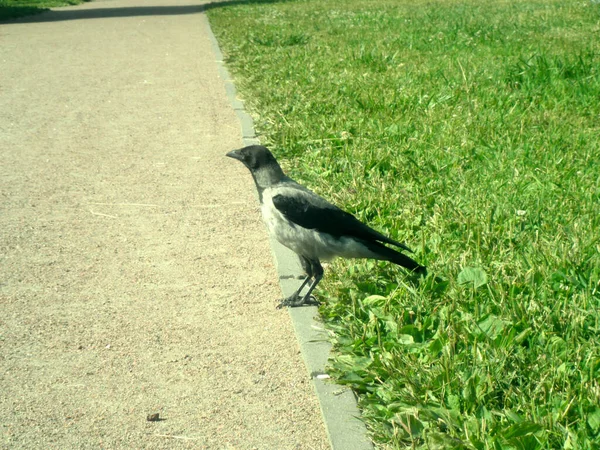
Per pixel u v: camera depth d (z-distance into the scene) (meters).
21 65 7.45
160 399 2.34
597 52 6.42
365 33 8.84
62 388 2.38
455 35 7.83
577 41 7.41
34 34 10.42
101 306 2.79
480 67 6.01
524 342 2.42
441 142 4.12
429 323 2.52
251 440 2.19
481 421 2.09
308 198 2.66
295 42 8.27
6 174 4.02
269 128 4.62
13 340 2.59
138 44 9.09
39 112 5.34
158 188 3.85
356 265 2.93
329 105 4.97
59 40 9.60
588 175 3.64
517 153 3.93
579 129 4.34
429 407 2.17
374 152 3.99
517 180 3.57
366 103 4.90
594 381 2.23
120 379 2.42
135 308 2.79
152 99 5.75
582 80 5.23
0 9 14.00
